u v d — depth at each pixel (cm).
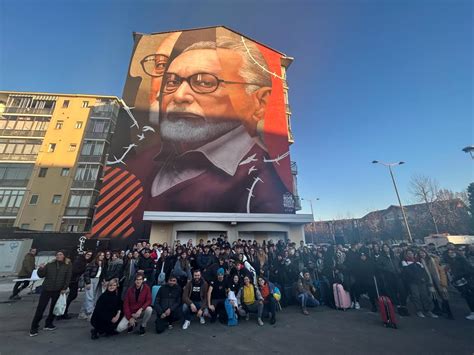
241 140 1717
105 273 657
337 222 5306
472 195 2778
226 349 408
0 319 582
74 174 2167
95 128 2372
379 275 679
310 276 763
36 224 1967
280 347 416
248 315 584
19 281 791
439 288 602
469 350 394
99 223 1345
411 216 3847
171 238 1326
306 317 607
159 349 408
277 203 1598
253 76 1947
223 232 1376
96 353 392
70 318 600
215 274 638
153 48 1888
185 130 1656
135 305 495
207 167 1575
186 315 534
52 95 2500
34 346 419
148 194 1441
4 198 2030
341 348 409
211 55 1925
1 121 2319
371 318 590
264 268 796
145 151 1556
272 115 1875
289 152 1795
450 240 2025
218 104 1775
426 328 508
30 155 2228
